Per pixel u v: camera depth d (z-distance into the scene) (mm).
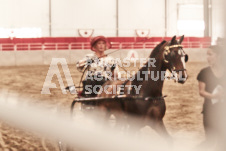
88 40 34344
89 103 6445
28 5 35094
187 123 10094
